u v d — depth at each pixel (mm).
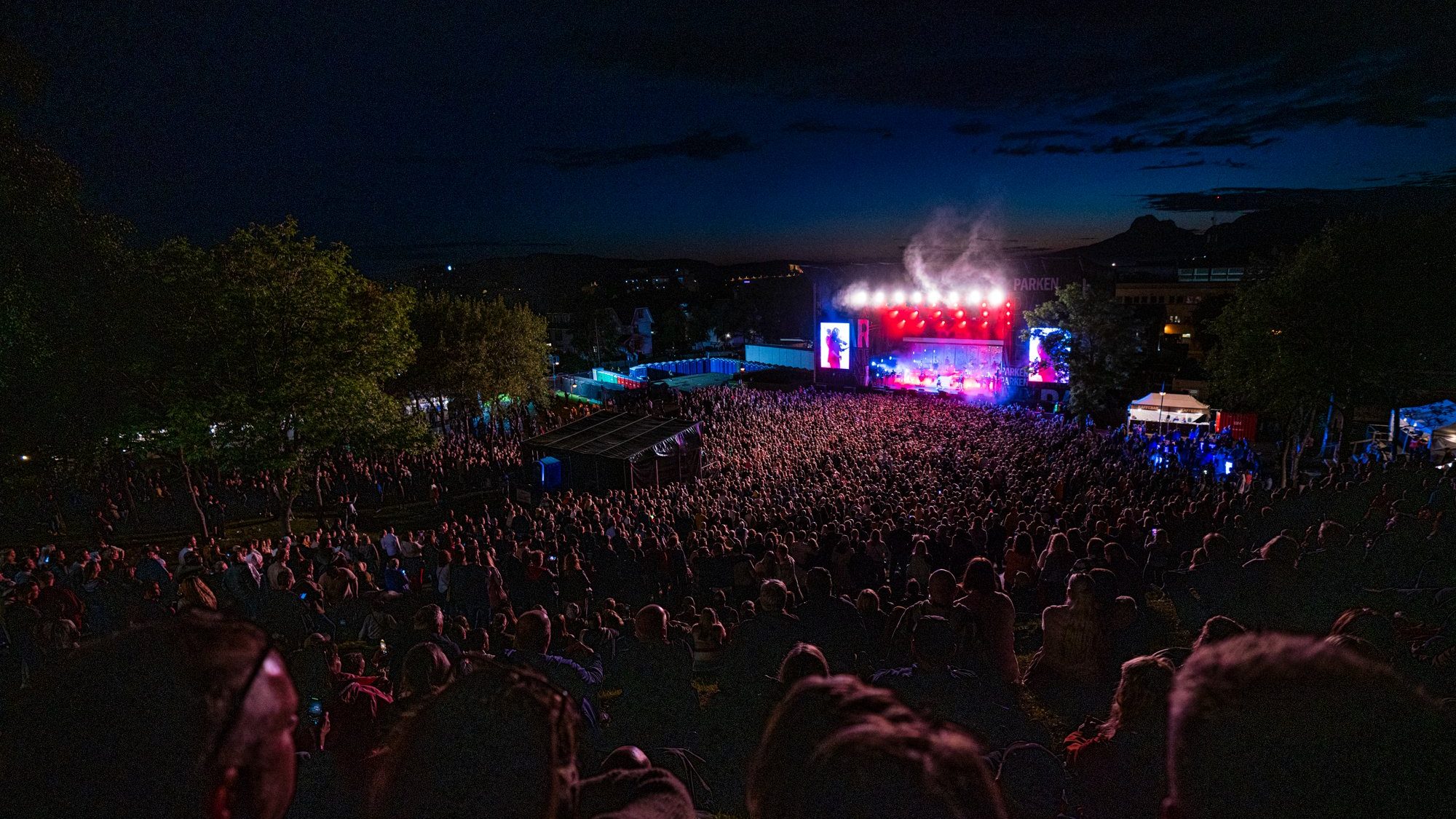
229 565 14750
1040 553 15203
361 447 27281
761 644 6594
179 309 22609
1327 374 27375
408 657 4855
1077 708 6496
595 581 14914
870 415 45219
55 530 25750
